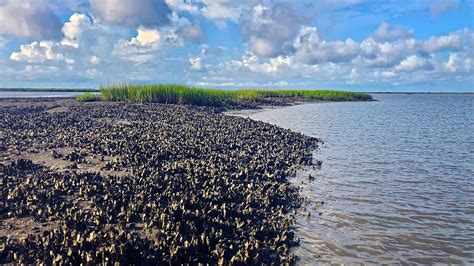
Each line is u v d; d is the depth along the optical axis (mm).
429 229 12461
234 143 23516
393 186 17344
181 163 17156
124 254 8562
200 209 11953
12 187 12211
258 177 17203
